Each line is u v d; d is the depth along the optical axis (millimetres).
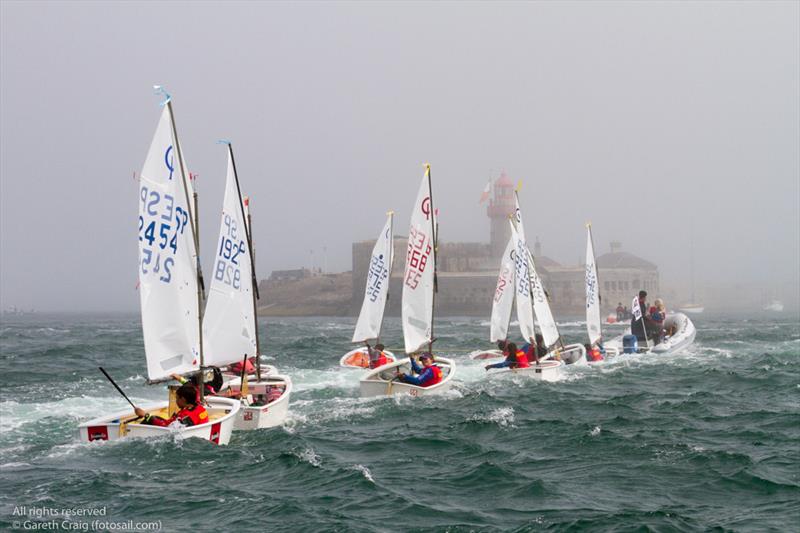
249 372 27094
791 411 25625
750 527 13734
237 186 24484
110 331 103250
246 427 22250
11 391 33125
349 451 19828
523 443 20766
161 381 20281
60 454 19094
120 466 17906
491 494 15906
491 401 27422
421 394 28297
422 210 31312
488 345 60375
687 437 21312
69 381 37062
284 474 17250
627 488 16359
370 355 37188
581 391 30781
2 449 20172
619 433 21875
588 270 43281
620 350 46062
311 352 54406
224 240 24000
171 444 19406
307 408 26609
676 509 14875
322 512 14609
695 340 63312
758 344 58281
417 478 17156
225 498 15469
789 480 16703
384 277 42281
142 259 19922
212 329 23766
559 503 15273
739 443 20500
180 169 20516
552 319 37062
